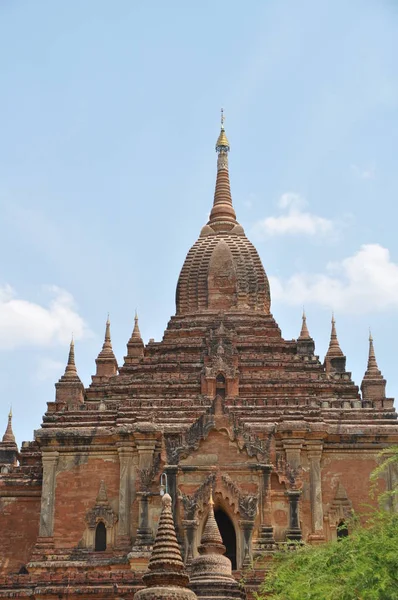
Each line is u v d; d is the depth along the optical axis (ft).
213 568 172.24
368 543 126.31
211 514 181.27
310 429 220.84
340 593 122.62
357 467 222.28
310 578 129.49
